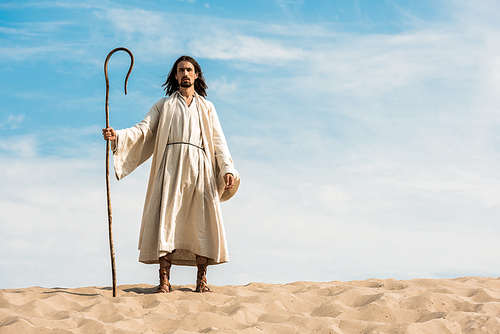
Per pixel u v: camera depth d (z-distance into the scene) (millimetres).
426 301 4559
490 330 3869
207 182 5480
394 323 3982
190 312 4234
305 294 5004
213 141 5730
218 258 5336
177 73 5758
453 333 3885
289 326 4008
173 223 5254
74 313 4195
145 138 5480
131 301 4695
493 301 4742
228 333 3787
